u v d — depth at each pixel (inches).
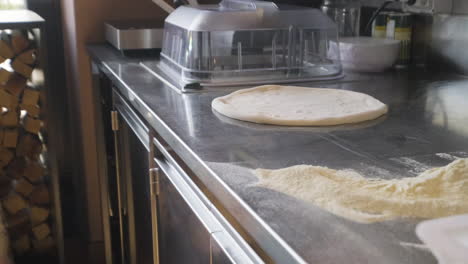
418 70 69.4
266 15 61.4
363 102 50.6
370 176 33.0
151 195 53.9
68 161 105.6
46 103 83.2
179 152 40.9
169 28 68.7
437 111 49.3
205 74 59.7
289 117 45.4
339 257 23.0
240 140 40.4
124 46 74.8
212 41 59.7
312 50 63.8
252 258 29.9
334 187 30.2
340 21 75.9
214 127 43.8
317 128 44.0
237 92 54.2
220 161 35.6
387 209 27.7
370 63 66.2
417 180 31.1
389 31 71.6
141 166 60.9
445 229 25.1
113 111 74.3
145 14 91.5
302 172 32.4
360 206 28.1
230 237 33.5
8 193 90.8
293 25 62.2
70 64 96.1
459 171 31.5
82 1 87.4
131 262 74.0
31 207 91.6
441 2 64.9
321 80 61.9
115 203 85.3
